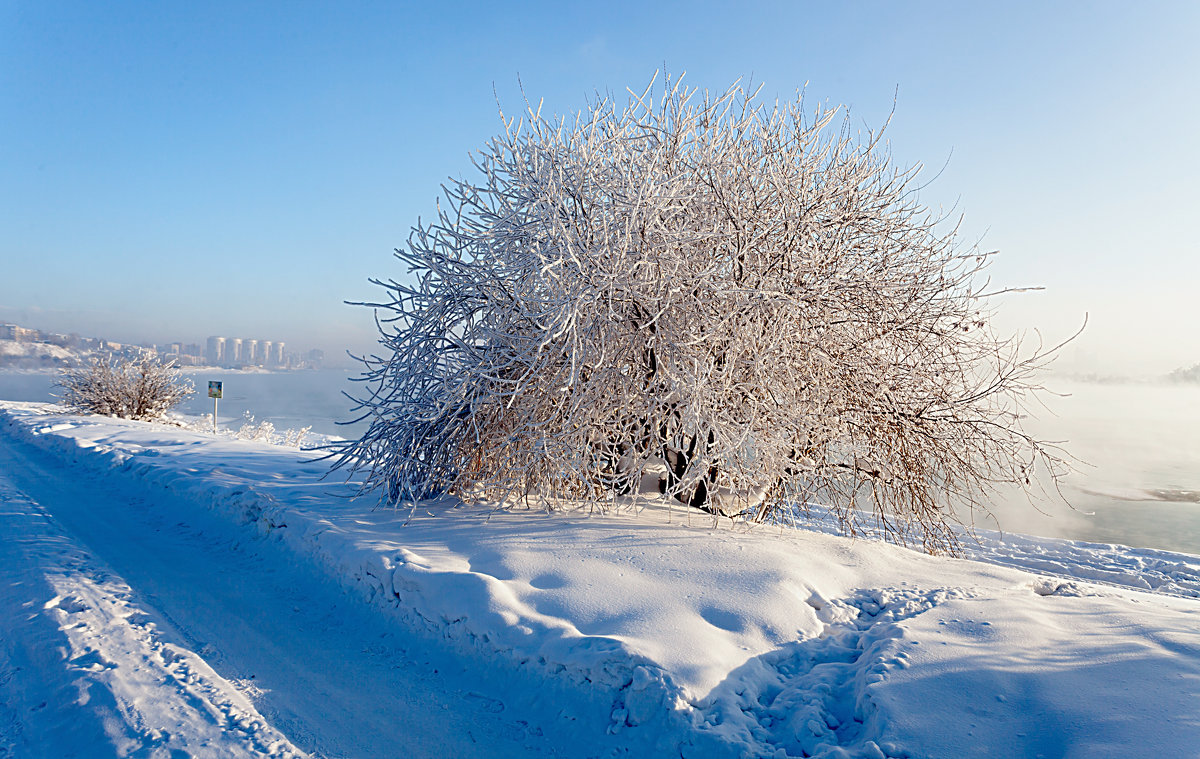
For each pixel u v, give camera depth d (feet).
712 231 21.35
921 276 23.02
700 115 23.52
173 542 23.71
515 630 13.48
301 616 17.03
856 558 18.34
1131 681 10.66
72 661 13.14
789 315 20.52
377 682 13.50
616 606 14.28
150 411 79.71
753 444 20.30
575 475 21.22
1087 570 23.82
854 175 23.08
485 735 11.62
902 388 22.71
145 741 10.43
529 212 22.24
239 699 12.30
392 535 19.97
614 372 21.16
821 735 10.50
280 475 31.14
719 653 12.32
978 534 30.14
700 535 19.51
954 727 9.96
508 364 21.83
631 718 11.07
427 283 23.18
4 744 10.52
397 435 23.41
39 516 26.18
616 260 20.34
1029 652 12.00
